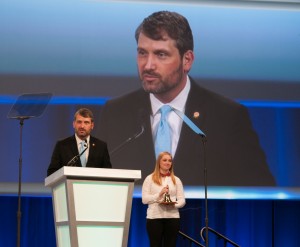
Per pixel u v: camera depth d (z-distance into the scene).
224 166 7.77
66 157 4.67
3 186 7.43
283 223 8.22
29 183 7.46
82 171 3.86
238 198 7.75
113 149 7.66
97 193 3.93
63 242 4.09
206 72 7.91
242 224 8.18
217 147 7.80
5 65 7.59
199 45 7.93
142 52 7.83
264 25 8.07
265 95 7.96
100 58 7.76
